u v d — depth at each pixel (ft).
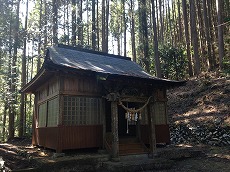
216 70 60.03
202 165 28.09
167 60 69.41
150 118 32.17
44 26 70.03
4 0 69.67
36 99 43.78
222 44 56.39
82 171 25.27
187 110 50.16
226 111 41.19
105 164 26.48
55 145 28.50
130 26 103.30
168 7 111.75
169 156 31.53
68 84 29.84
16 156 31.50
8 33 71.26
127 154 29.94
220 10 57.00
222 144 35.06
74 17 74.84
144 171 26.50
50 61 25.57
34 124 42.93
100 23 102.12
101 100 32.22
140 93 31.60
